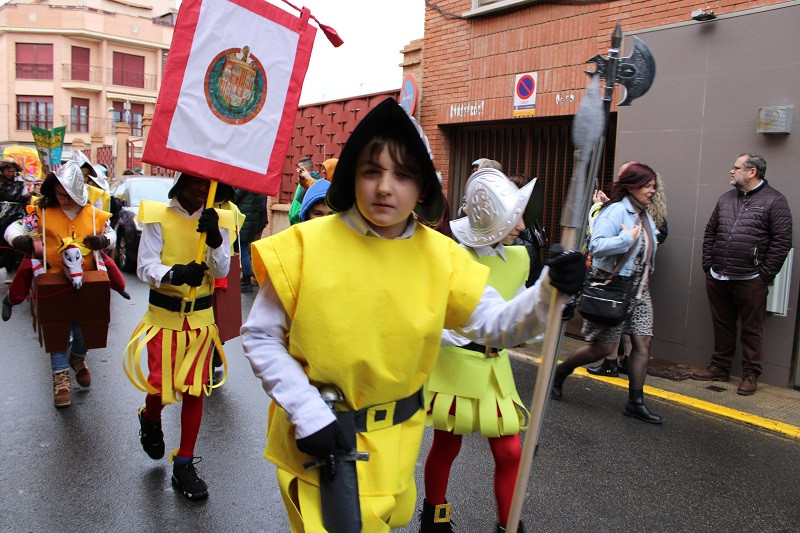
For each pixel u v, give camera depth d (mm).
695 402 5391
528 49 8109
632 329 4984
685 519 3521
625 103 1749
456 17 9008
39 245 4742
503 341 1884
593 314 4719
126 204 11758
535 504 3629
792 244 5668
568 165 7977
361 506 1794
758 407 5309
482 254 2854
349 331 1751
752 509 3654
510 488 2789
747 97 5984
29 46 43625
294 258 1770
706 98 6250
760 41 5887
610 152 7766
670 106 6504
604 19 7258
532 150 8414
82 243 4809
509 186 2779
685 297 6430
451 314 1925
